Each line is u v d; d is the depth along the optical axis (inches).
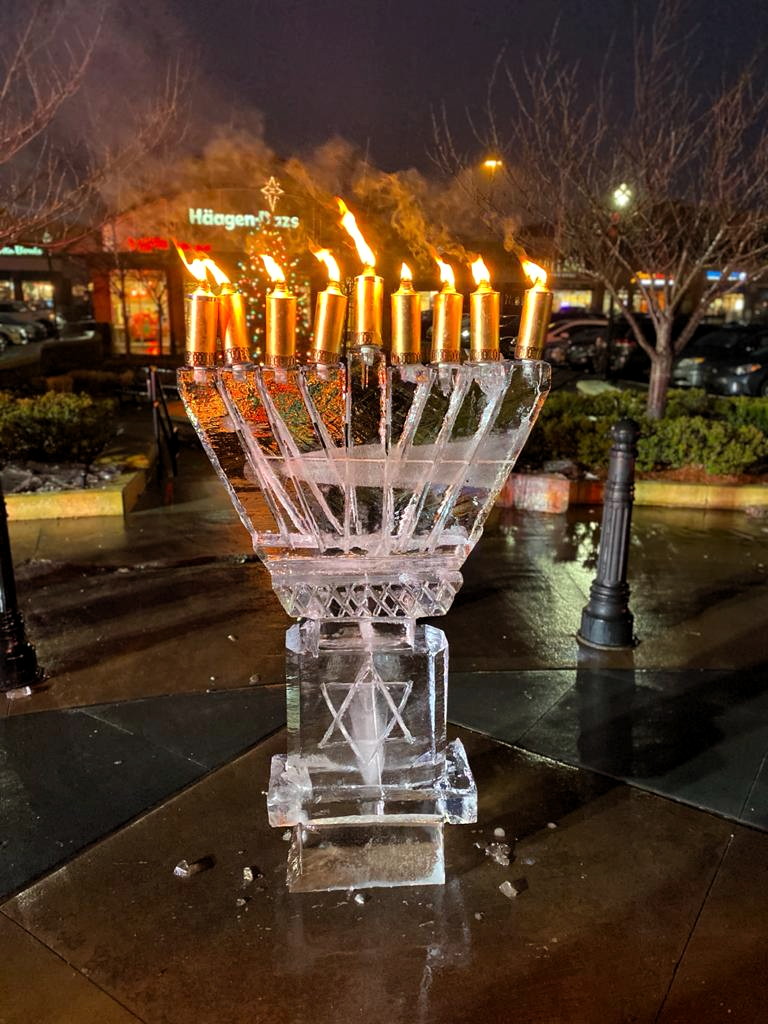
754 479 319.6
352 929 93.1
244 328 84.0
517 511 293.6
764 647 173.8
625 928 93.2
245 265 513.0
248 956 89.0
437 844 99.6
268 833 110.5
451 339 82.0
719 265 354.3
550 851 106.9
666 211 359.9
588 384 713.6
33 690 151.6
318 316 81.2
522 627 183.9
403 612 96.3
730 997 83.5
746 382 643.5
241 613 190.5
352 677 95.6
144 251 733.3
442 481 88.7
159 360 710.5
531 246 336.8
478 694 151.0
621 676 159.2
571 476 308.7
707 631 182.4
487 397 83.5
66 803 116.7
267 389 81.7
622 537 168.9
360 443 86.0
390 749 97.4
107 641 174.2
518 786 121.6
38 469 304.0
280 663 163.6
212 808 115.9
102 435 336.5
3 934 92.0
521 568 227.6
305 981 85.6
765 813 115.3
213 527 263.4
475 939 91.6
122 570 221.8
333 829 98.7
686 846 108.0
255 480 87.6
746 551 247.4
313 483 87.9
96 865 103.7
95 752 130.6
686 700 149.4
